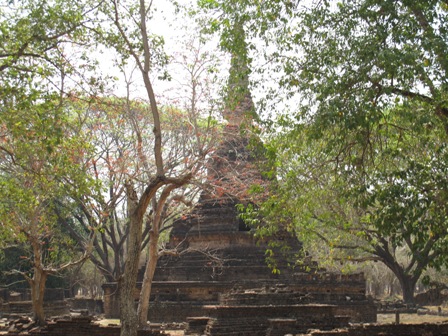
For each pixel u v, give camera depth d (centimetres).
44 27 1994
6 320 3309
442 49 1650
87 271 7119
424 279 1802
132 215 1942
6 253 5206
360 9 1741
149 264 3056
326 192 2309
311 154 2141
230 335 2627
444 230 1712
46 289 4447
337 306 3200
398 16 1711
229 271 3816
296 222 2428
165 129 3503
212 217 4047
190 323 2875
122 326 1864
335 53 1805
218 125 2942
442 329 2423
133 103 3125
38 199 2661
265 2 1931
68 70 2055
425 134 1944
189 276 3925
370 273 6912
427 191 1714
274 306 2761
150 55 2230
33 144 2138
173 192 3934
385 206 1731
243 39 1978
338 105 1677
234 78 2039
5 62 1908
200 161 2827
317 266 3694
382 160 1955
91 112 3288
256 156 2250
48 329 2595
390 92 1662
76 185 2303
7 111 1908
